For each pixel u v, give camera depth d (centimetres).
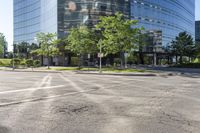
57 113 926
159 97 1344
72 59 7181
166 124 772
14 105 1084
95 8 6931
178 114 918
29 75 3381
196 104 1130
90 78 2802
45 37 5659
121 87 1853
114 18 4253
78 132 684
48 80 2481
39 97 1323
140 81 2416
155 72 3969
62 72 4228
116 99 1266
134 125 757
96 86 1917
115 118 848
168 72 4066
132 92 1558
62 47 6981
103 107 1047
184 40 8106
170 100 1242
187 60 9819
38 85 1969
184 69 5406
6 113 921
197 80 2589
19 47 9538
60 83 2152
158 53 8756
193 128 729
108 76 3189
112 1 7094
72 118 847
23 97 1320
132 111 968
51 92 1537
